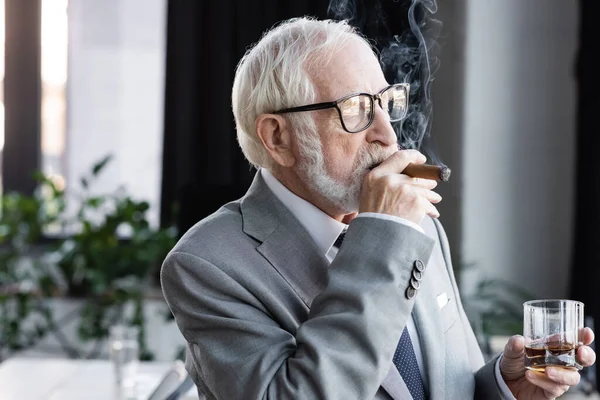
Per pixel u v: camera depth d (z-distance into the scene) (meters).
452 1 6.34
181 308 2.05
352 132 2.00
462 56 6.36
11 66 7.16
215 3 6.77
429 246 1.92
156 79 7.13
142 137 7.16
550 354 1.92
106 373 4.19
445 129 6.40
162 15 7.10
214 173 6.85
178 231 6.32
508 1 6.32
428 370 2.07
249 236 2.09
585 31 6.00
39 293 6.77
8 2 7.12
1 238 6.54
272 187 2.16
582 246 5.97
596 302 5.82
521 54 6.34
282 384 1.83
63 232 7.19
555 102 6.35
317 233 2.11
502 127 6.38
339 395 1.80
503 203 6.42
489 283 6.26
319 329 1.85
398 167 1.99
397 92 2.08
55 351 6.81
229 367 1.92
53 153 7.20
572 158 6.35
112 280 6.38
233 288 1.99
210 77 6.82
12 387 3.95
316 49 2.04
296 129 2.04
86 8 7.11
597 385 5.43
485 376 2.22
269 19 6.71
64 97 7.18
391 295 1.86
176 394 3.17
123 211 6.44
